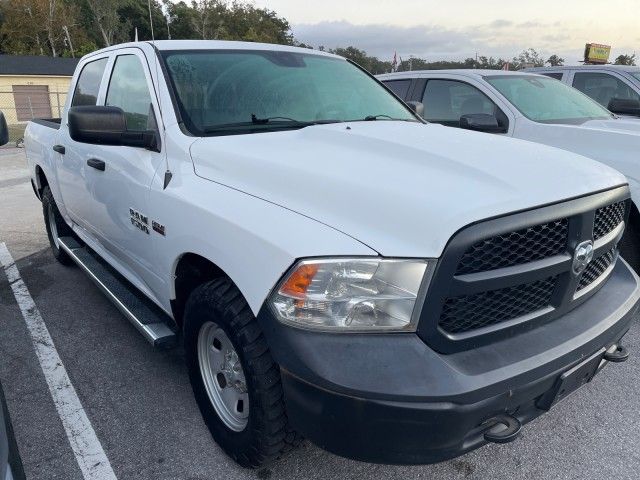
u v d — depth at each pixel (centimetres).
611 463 266
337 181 220
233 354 251
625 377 343
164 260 286
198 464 264
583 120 545
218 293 237
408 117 371
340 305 193
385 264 191
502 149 254
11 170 1301
